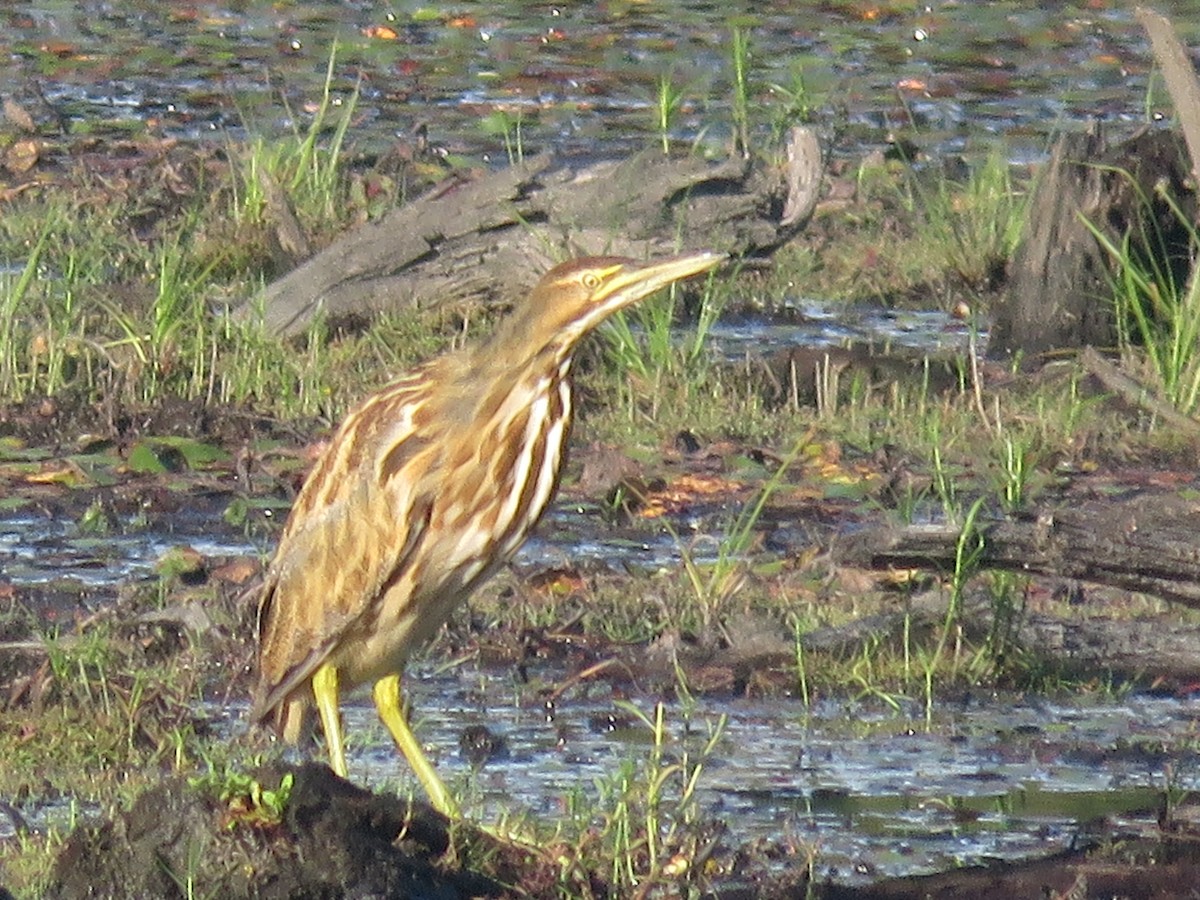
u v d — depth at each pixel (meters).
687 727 10.06
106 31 30.03
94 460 13.78
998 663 10.86
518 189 16.95
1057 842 8.75
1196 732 10.20
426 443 8.86
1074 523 10.40
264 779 7.64
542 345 8.93
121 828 7.64
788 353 16.25
